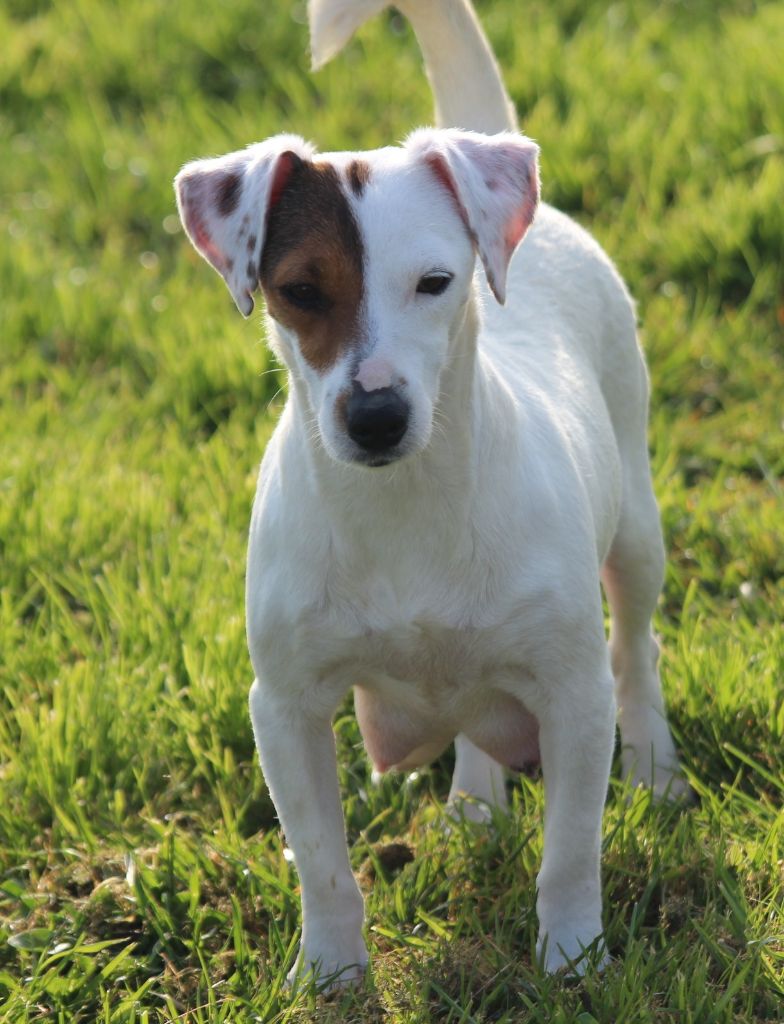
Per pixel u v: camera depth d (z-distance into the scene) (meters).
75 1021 5.73
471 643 5.59
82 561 8.34
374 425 4.98
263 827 6.87
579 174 11.51
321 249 5.07
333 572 5.50
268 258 5.27
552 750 5.71
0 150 13.14
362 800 6.93
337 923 5.79
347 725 7.29
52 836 6.76
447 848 6.36
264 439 9.16
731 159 11.56
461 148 5.37
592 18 14.15
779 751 6.79
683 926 5.82
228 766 6.97
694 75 12.52
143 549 8.45
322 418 5.14
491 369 5.62
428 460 5.32
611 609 7.17
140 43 14.38
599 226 11.20
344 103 12.79
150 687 7.36
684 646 7.32
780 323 10.29
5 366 10.38
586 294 6.92
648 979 5.54
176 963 6.05
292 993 5.64
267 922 6.23
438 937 5.92
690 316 10.45
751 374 9.81
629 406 7.12
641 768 7.03
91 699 7.23
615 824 6.33
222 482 8.91
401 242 5.07
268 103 13.05
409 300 5.11
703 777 6.90
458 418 5.33
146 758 7.07
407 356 5.08
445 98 7.08
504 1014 5.50
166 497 8.88
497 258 5.28
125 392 10.02
